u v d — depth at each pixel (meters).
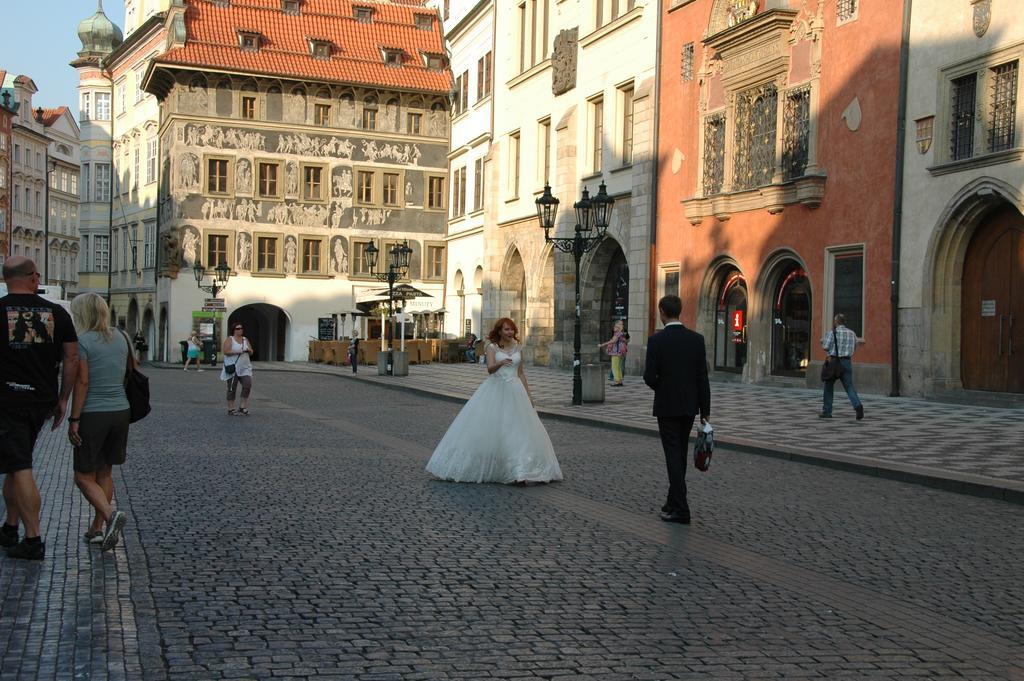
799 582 7.42
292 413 22.09
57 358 7.39
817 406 21.75
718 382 29.94
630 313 34.59
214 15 55.66
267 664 5.32
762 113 28.42
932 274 22.44
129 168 66.44
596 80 37.34
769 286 28.27
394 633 5.95
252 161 55.44
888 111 23.69
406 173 58.22
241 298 55.50
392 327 38.41
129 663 5.16
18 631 5.62
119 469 12.31
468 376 37.66
